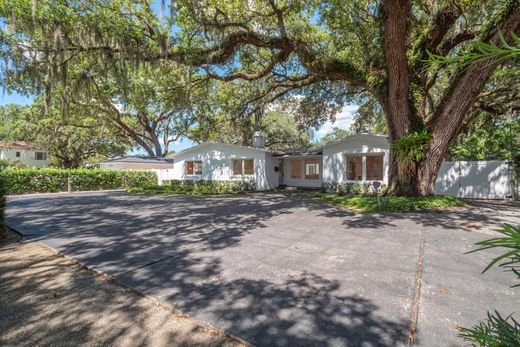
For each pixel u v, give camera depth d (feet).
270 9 30.73
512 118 43.96
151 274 10.87
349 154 44.09
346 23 30.83
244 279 10.26
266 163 53.26
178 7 24.25
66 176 53.21
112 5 26.02
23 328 7.30
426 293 8.88
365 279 10.03
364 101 49.55
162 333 7.08
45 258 13.03
